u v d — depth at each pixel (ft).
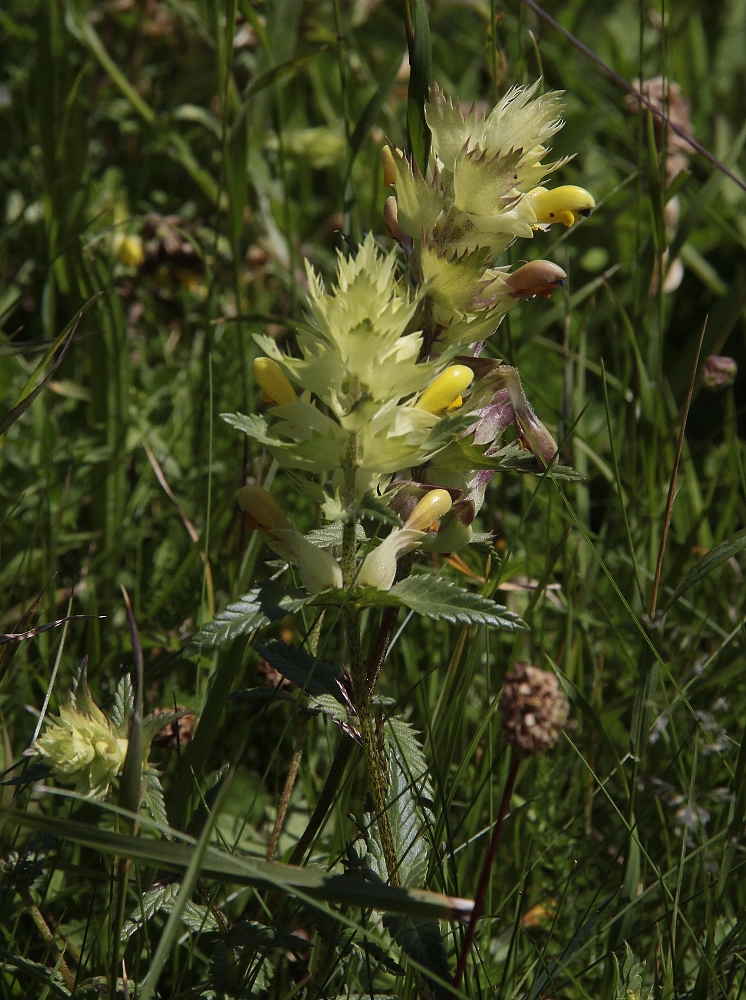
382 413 1.62
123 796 1.61
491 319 1.69
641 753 1.90
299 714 1.80
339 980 1.81
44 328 2.30
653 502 2.09
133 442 2.36
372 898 1.57
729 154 2.23
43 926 1.71
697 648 2.07
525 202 1.68
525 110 1.69
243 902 1.89
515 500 2.43
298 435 1.62
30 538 2.07
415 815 1.73
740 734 2.00
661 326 2.14
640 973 1.73
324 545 1.66
